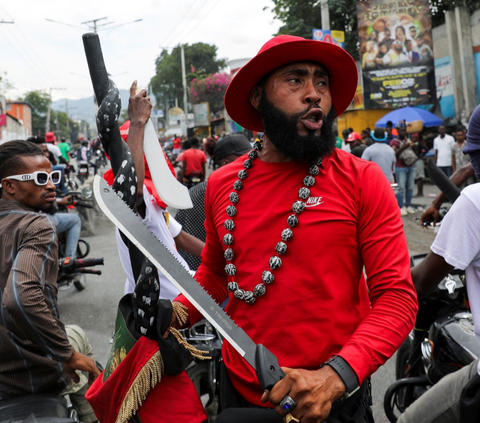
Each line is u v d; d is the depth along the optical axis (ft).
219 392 5.56
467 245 5.55
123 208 4.11
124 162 4.61
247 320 4.95
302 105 4.90
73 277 18.26
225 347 5.44
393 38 55.83
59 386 7.01
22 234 6.64
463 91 52.49
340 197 4.80
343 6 62.13
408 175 33.40
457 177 8.62
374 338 4.29
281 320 4.75
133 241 4.05
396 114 50.47
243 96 5.45
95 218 33.96
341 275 4.76
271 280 4.77
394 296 4.45
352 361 4.15
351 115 60.75
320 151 4.85
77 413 7.89
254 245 4.98
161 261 4.14
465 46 51.55
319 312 4.68
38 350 6.70
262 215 5.01
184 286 4.19
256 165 5.31
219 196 5.47
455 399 6.20
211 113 167.22
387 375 12.09
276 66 5.02
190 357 5.06
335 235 4.73
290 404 3.99
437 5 63.41
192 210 9.64
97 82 4.69
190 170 36.47
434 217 8.45
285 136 4.89
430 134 52.44
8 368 6.61
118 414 4.89
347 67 5.16
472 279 5.77
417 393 9.29
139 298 4.80
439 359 8.02
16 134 154.10
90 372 6.76
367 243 4.72
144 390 4.82
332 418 4.56
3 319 6.49
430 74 55.57
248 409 4.87
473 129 6.12
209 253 5.79
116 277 21.44
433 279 6.07
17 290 6.17
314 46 4.86
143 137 5.38
